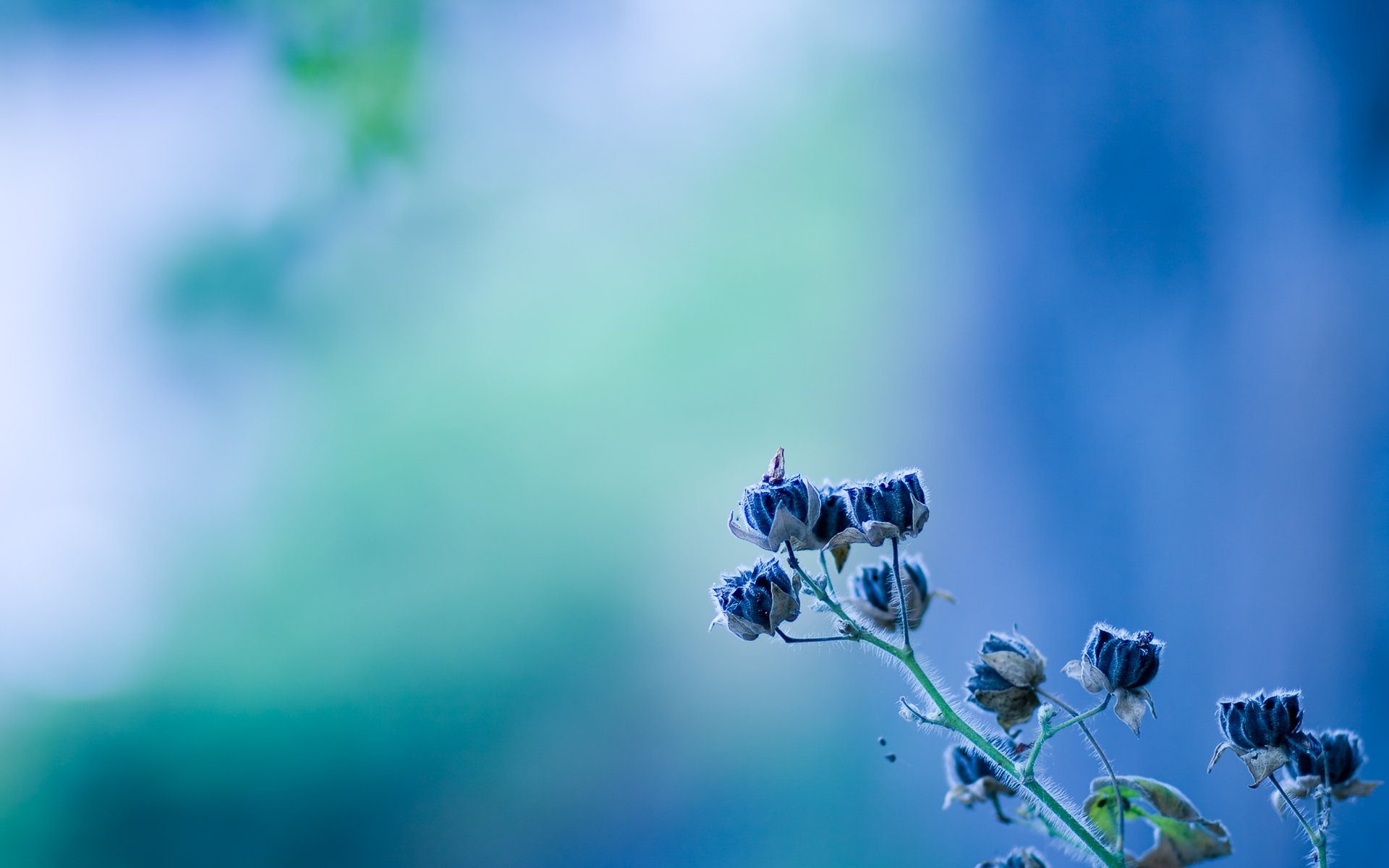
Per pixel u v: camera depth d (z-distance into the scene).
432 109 3.06
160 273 3.01
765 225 3.12
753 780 2.75
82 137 2.93
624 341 3.18
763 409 3.12
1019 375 2.35
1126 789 0.82
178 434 3.01
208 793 2.75
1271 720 0.81
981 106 2.45
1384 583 1.83
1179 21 2.03
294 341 3.09
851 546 0.88
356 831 2.79
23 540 2.83
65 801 2.66
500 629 2.98
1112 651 0.80
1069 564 2.17
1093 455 2.19
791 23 2.96
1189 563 2.01
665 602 3.04
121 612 2.85
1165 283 2.09
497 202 3.17
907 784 2.55
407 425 3.11
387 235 3.11
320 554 2.98
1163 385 2.08
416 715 2.88
